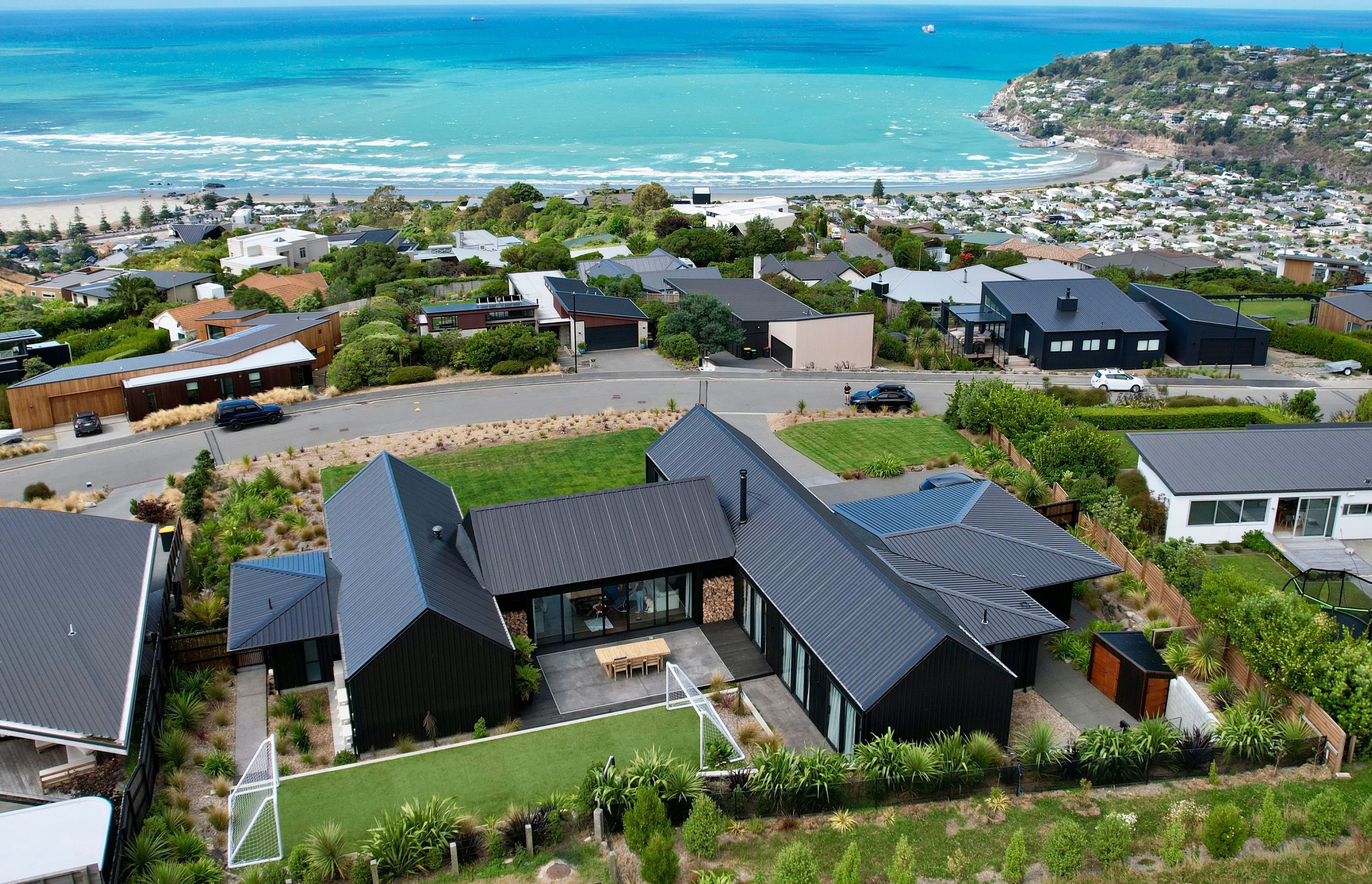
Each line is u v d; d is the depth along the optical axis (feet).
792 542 111.04
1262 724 90.27
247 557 135.54
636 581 114.52
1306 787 85.25
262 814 83.71
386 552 108.99
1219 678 101.45
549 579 109.50
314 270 395.14
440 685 95.45
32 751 92.02
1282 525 142.00
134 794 81.51
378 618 97.60
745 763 86.99
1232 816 74.49
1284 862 75.41
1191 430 187.52
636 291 294.05
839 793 82.48
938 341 249.96
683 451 139.03
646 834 74.74
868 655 91.30
